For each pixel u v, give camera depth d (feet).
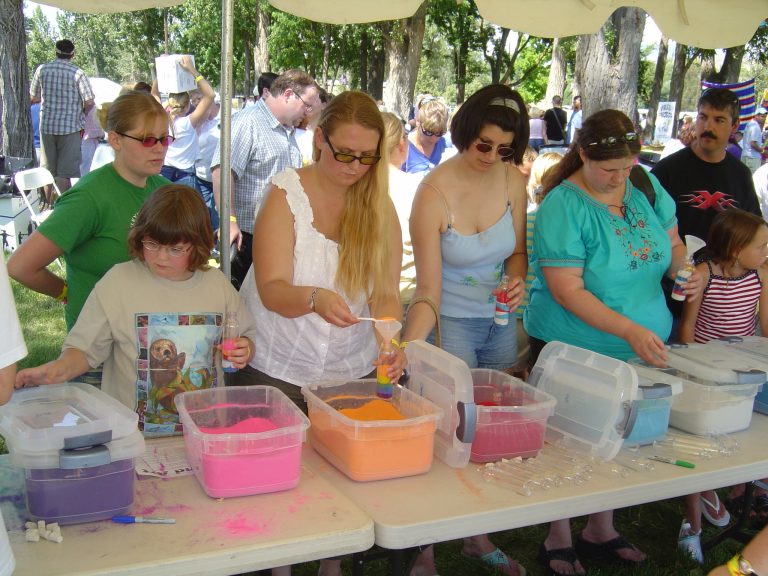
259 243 6.93
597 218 8.08
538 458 6.45
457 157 8.45
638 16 26.04
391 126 11.69
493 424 6.24
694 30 10.79
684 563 9.59
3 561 3.71
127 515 4.99
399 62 65.36
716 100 10.73
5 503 5.18
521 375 10.82
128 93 7.80
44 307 20.47
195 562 4.51
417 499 5.52
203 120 20.61
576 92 56.44
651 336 7.30
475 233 8.41
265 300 6.79
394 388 6.61
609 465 6.35
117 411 5.19
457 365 6.10
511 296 7.64
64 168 29.40
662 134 57.31
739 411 7.38
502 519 5.40
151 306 6.75
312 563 9.62
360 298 7.25
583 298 7.97
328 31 85.46
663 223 8.89
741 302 10.02
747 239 9.76
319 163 6.97
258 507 5.21
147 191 8.06
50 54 186.19
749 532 9.54
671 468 6.38
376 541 5.12
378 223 7.02
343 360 7.40
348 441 5.81
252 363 7.38
